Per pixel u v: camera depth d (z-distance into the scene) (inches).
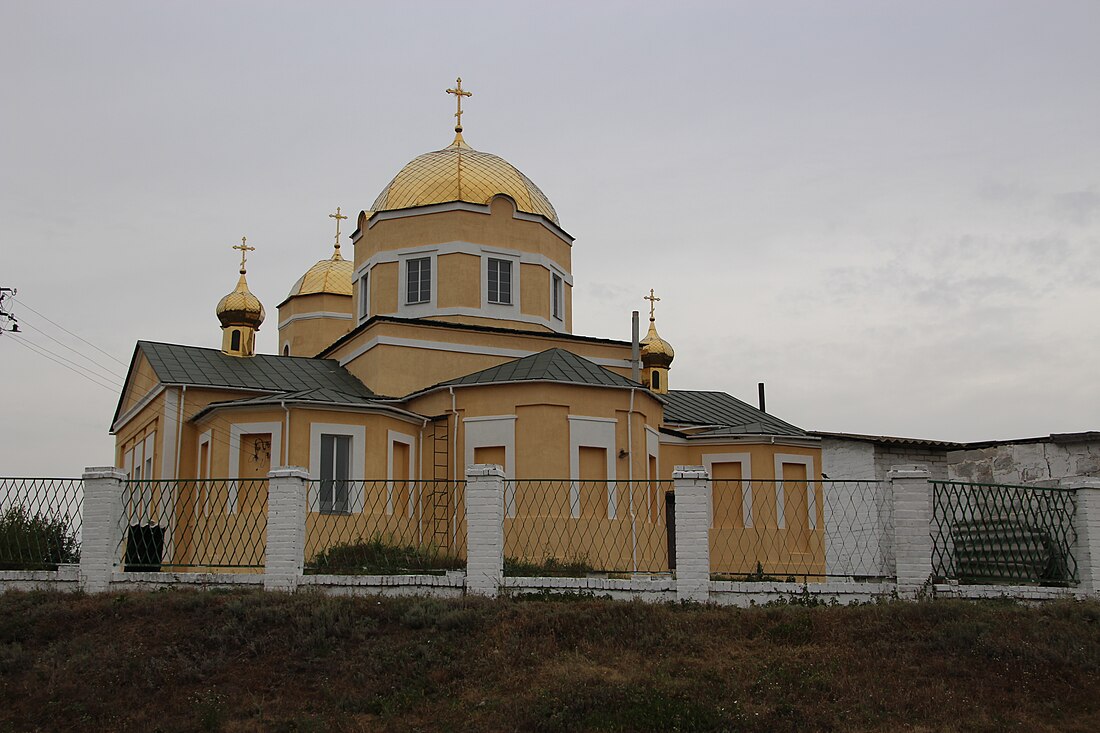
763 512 1264.8
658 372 1493.6
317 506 1089.4
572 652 655.8
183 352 1309.1
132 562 797.2
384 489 1087.0
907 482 746.2
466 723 582.6
